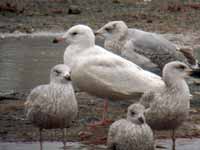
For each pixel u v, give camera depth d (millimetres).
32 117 13609
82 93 18766
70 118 13523
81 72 15625
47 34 29250
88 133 14859
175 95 13344
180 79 13391
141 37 18078
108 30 18094
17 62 22703
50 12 33688
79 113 16516
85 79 15664
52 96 13297
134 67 15898
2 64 22328
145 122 13094
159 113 13383
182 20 32938
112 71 15617
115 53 18094
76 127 15383
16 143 14250
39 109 13383
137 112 12555
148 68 18141
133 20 32781
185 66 13438
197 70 18766
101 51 15930
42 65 22266
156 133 15109
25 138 14578
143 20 32812
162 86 13617
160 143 14398
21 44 26641
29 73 21000
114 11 34719
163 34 30031
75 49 15914
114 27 18031
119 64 15758
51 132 14992
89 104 17484
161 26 31578
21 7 34219
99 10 34812
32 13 33281
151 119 13492
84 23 31734
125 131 12555
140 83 15586
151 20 32625
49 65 22281
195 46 27266
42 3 35594
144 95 13578
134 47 17984
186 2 37656
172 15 33969
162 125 13617
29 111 13648
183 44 27719
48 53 24625
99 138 14648
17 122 15656
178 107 13344
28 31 29594
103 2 36719
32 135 14781
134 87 15586
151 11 34938
